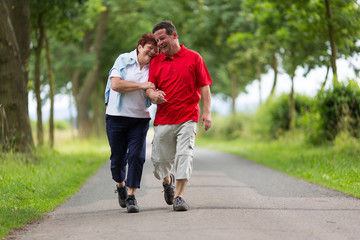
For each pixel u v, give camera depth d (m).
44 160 22.11
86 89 52.12
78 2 29.42
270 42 37.47
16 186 14.34
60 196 14.45
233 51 53.12
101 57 53.38
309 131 30.83
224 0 45.97
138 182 11.66
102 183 17.72
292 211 11.39
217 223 9.90
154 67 11.56
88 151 32.94
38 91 29.62
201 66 11.56
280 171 21.55
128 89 11.23
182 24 50.66
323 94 29.48
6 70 20.97
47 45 31.59
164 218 10.56
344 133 26.02
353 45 27.84
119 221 10.44
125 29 52.31
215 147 46.03
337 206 12.13
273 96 43.56
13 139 20.78
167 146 11.77
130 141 11.70
